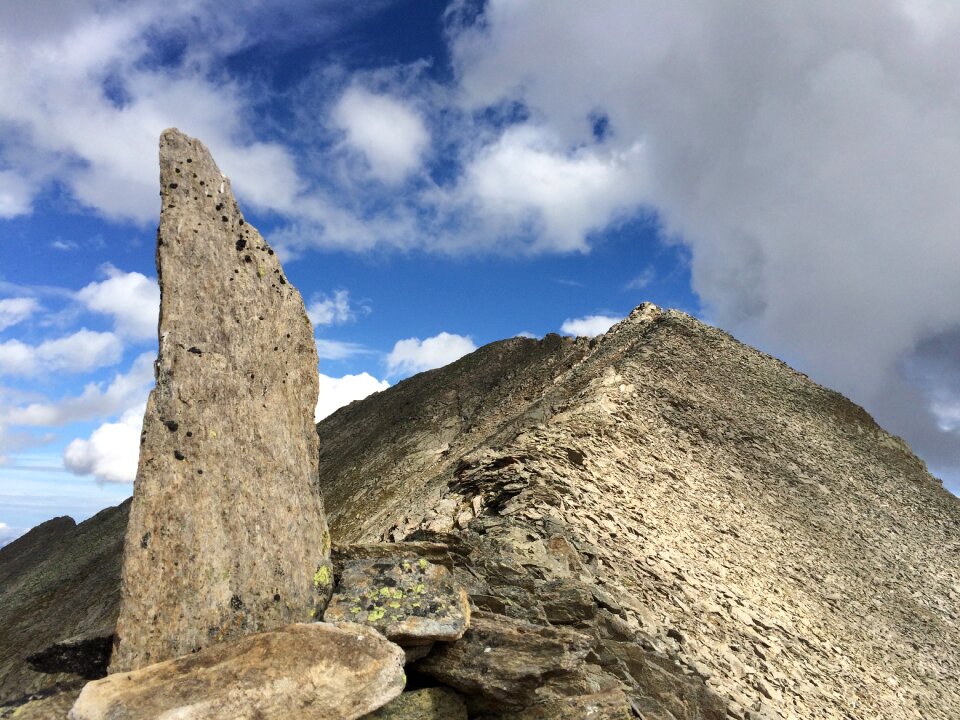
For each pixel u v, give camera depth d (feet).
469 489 77.15
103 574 126.00
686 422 144.15
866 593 116.78
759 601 81.56
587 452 93.15
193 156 33.65
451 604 29.94
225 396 29.58
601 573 55.26
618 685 32.53
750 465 141.18
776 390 195.93
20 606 136.46
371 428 316.40
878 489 170.40
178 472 27.25
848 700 69.21
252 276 32.68
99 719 21.06
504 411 224.74
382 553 34.47
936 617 122.31
